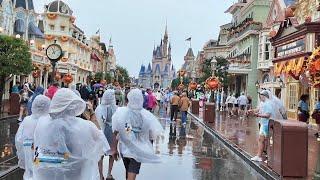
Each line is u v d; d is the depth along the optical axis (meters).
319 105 19.53
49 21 70.94
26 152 6.97
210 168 12.87
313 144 18.80
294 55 22.12
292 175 11.10
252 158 13.75
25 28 52.19
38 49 55.56
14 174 10.52
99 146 5.39
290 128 11.13
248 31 51.69
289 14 24.31
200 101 49.00
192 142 19.30
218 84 39.38
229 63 53.75
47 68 53.94
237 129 25.30
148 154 8.10
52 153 5.16
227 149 17.38
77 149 5.21
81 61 81.12
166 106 43.69
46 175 5.17
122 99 31.34
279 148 11.35
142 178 11.02
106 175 11.23
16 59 28.61
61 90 5.26
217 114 42.00
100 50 107.69
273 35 25.78
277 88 39.44
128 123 8.06
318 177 10.63
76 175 5.23
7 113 28.45
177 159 14.32
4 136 17.62
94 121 10.27
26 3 51.94
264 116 13.34
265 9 53.59
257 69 50.84
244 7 59.81
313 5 26.41
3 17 45.03
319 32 20.42
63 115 5.21
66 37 71.19
